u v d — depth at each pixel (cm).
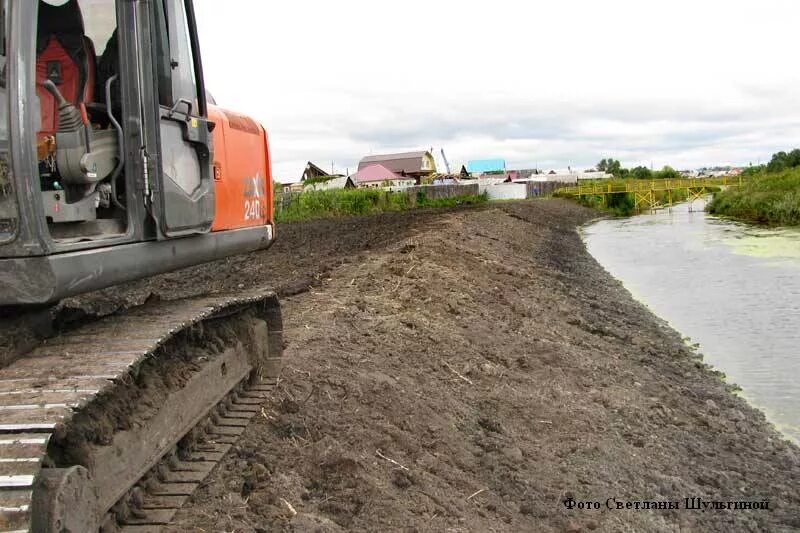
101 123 465
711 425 976
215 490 486
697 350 1400
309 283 1396
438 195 6228
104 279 415
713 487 780
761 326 1566
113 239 427
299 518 473
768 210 4466
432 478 615
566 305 1697
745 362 1304
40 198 364
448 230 2453
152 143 464
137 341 435
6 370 384
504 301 1513
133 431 425
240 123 669
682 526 673
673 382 1184
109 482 395
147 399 452
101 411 402
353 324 1039
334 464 564
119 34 444
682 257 2816
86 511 346
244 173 667
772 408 1066
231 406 627
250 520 462
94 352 413
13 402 342
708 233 3828
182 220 503
